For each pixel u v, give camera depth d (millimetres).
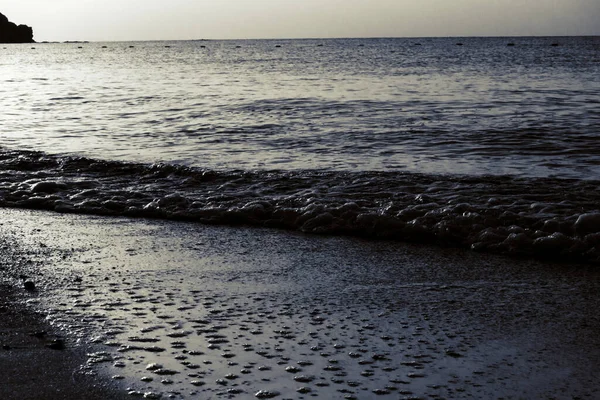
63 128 12281
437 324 3127
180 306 3336
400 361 2688
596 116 13117
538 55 59031
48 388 2426
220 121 13141
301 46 126938
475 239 4762
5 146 10125
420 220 5156
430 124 12352
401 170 7969
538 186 6695
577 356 2764
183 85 24750
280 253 4492
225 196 6344
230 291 3604
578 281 3855
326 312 3273
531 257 4406
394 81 25875
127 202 6199
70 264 4141
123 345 2818
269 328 3041
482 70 34219
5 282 3756
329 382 2479
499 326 3109
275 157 9031
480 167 8125
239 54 78375
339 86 23234
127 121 13281
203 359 2676
